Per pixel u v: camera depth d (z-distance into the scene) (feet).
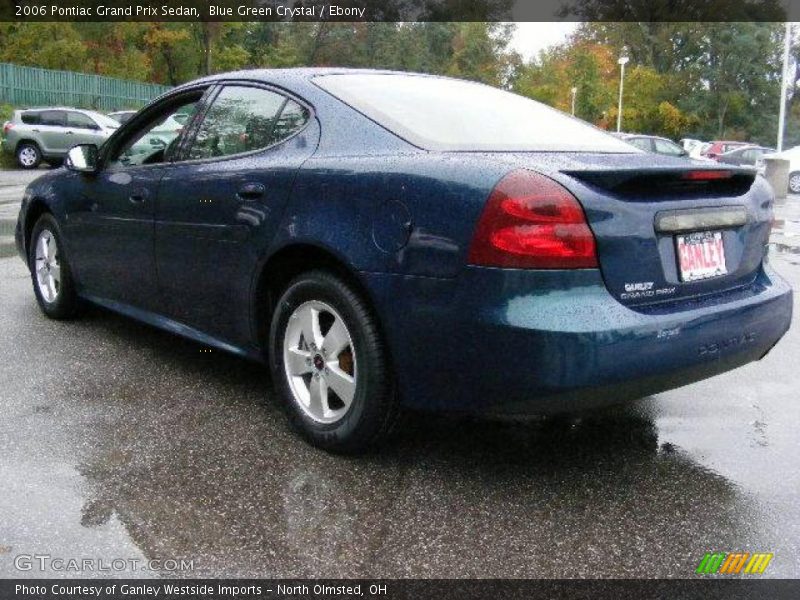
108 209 14.15
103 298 15.10
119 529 8.32
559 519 8.79
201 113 12.85
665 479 9.83
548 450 10.63
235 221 11.27
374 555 7.98
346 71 12.12
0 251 25.66
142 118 14.16
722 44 209.05
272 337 10.99
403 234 9.11
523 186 8.43
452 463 10.14
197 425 11.18
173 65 167.43
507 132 10.78
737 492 9.52
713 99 207.82
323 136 10.66
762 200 10.84
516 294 8.40
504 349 8.46
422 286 8.95
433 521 8.68
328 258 10.14
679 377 9.22
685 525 8.71
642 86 191.72
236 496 9.11
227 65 176.45
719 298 9.80
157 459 10.03
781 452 10.72
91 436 10.70
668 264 9.20
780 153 79.77
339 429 10.08
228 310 11.80
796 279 24.22
